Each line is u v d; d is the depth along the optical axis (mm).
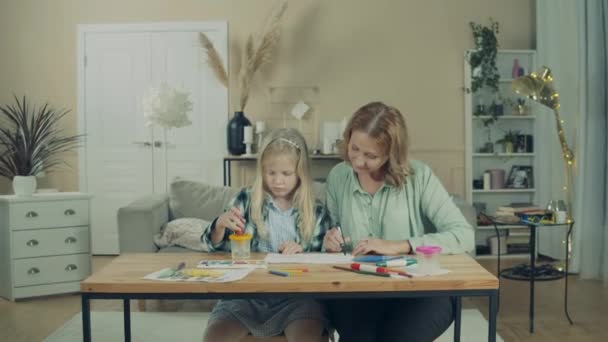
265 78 5551
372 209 1975
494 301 1489
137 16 5551
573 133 4613
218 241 1889
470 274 1544
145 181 5617
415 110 5520
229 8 5512
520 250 5199
